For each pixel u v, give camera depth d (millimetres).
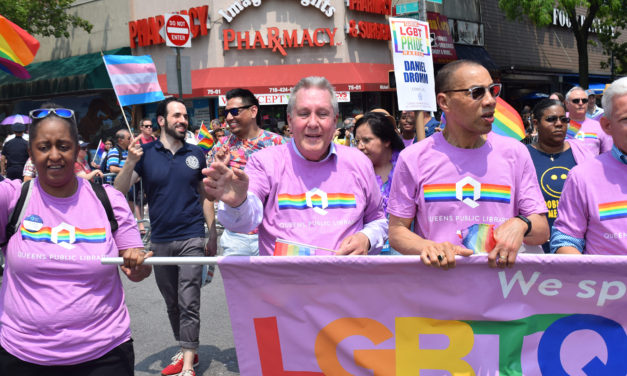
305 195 2650
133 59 5641
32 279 2416
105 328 2473
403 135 6688
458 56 19750
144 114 18891
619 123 2434
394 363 2359
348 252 2486
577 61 26531
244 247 4230
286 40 16750
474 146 2539
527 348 2301
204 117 17422
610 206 2492
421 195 2562
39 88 19797
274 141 4652
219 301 6148
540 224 2455
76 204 2502
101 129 19703
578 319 2270
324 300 2365
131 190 9586
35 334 2393
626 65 23500
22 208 2451
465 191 2506
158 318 5656
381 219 2848
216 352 4734
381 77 17312
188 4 17219
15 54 7031
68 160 2420
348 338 2375
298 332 2395
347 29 16812
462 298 2297
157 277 4359
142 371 4395
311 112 2555
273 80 16672
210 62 17000
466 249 2238
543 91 25281
